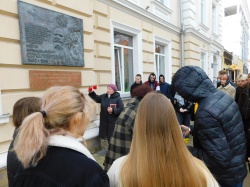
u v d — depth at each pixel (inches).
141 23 261.4
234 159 62.5
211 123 59.8
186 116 207.8
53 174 32.9
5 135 124.3
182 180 37.6
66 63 153.7
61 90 39.5
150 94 43.6
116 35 237.8
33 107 58.9
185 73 67.0
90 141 178.1
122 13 229.5
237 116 65.4
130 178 39.0
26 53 130.3
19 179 34.2
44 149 34.1
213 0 517.3
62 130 37.7
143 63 269.9
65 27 152.8
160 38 307.6
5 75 123.6
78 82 164.7
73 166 33.5
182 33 365.7
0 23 120.0
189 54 376.8
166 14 327.0
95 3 195.2
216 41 525.3
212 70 509.7
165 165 38.0
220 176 61.2
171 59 342.3
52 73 146.2
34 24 133.8
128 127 77.4
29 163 33.9
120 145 79.0
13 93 128.3
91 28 177.5
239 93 144.6
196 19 409.1
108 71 211.6
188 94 66.2
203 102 64.2
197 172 39.6
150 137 39.7
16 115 60.1
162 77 232.8
